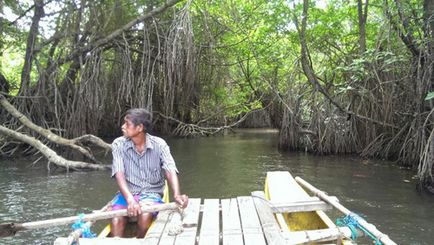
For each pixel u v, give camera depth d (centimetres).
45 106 1448
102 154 1453
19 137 1160
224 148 1711
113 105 1677
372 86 1446
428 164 928
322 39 1580
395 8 1315
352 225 421
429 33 1070
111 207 496
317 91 1523
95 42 1453
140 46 1619
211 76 1895
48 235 642
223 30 1741
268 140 2062
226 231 414
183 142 1927
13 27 1534
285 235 404
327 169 1205
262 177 1077
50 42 1469
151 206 456
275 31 1642
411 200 848
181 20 1437
